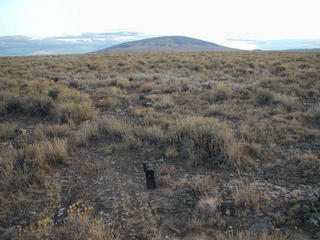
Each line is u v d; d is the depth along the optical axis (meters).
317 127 6.74
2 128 6.90
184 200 3.82
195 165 4.97
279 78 13.06
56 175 4.75
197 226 3.15
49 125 7.41
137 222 3.31
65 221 3.35
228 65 19.64
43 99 9.09
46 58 28.33
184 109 8.99
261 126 6.79
